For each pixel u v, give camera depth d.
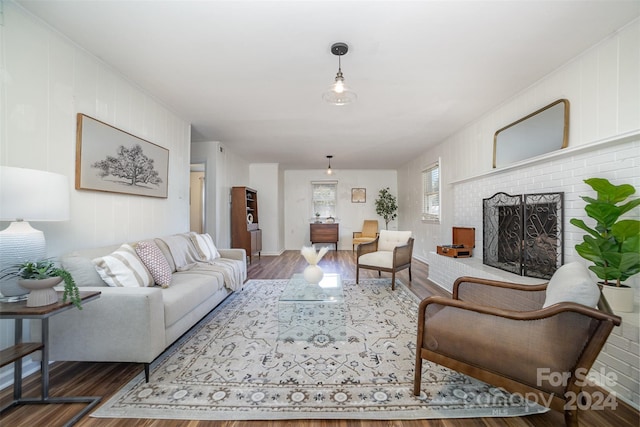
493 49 2.11
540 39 1.98
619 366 1.51
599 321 1.05
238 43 2.03
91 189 2.18
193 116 3.55
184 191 3.67
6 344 1.63
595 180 1.73
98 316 1.59
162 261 2.26
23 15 1.70
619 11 1.70
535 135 2.62
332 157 6.15
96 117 2.25
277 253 6.84
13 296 1.44
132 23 1.82
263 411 1.38
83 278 1.82
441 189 4.82
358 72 2.45
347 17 1.75
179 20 1.79
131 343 1.59
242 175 6.27
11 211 1.33
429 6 1.66
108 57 2.23
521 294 1.67
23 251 1.41
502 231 3.05
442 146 4.79
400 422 1.32
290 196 7.84
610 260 1.67
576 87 2.21
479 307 1.33
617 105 1.90
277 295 3.36
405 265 3.82
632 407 1.42
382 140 4.74
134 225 2.73
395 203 7.74
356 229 7.84
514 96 2.94
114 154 2.42
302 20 1.78
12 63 1.66
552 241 2.43
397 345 2.08
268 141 4.82
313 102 3.12
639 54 1.77
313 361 1.85
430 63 2.30
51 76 1.88
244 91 2.84
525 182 2.77
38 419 1.32
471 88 2.77
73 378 1.66
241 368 1.77
